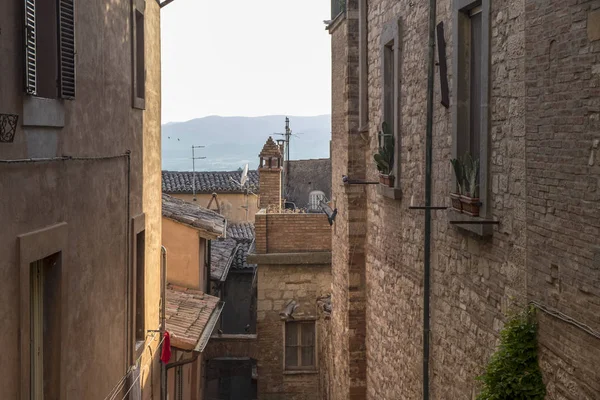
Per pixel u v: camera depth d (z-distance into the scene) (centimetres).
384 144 1101
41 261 631
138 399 987
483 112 705
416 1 963
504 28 663
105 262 784
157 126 1201
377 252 1212
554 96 547
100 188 762
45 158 588
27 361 557
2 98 509
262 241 2012
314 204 3784
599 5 485
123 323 867
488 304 715
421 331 949
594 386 498
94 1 729
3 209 513
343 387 1391
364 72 1270
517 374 590
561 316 543
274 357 2016
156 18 1200
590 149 500
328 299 1911
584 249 510
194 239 1645
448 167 827
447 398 841
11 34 525
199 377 1842
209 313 1448
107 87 785
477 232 714
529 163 591
